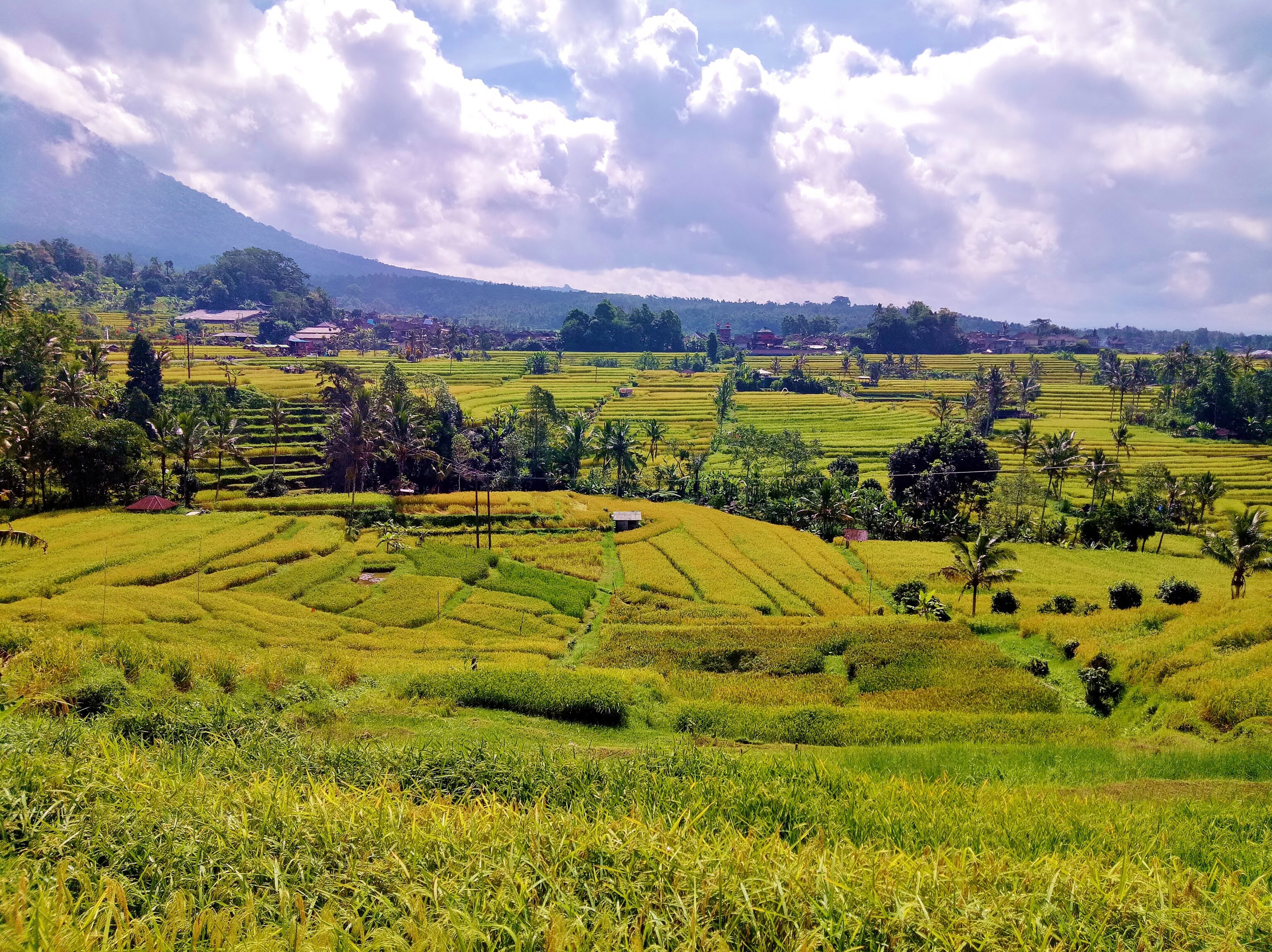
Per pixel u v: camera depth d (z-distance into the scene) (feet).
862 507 283.59
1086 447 414.21
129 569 182.29
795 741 93.76
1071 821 38.52
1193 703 95.76
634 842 23.43
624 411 501.56
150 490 258.57
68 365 313.53
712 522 272.51
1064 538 274.77
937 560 232.53
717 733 95.20
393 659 139.85
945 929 20.22
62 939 16.97
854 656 137.49
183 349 569.64
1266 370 473.67
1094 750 78.54
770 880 21.35
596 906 20.81
